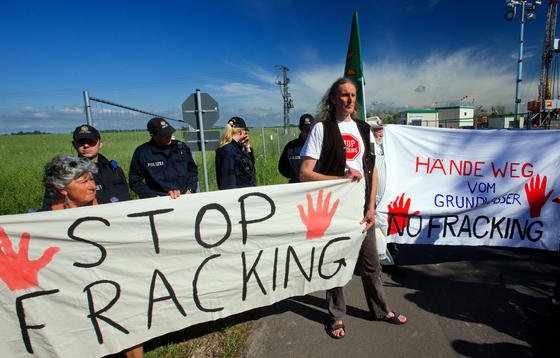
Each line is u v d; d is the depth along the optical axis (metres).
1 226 1.79
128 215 2.04
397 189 3.57
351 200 2.54
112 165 3.04
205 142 5.29
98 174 2.90
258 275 2.43
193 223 2.21
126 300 2.09
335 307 2.59
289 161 4.28
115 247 2.03
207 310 2.33
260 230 2.38
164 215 2.13
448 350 2.38
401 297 3.12
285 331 2.66
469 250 4.27
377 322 2.74
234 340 2.55
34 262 1.86
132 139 8.29
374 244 2.64
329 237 2.54
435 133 3.58
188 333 2.66
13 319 1.87
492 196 3.62
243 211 2.33
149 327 2.18
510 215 3.65
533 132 3.57
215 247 2.29
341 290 2.61
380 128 3.46
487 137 3.59
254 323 2.78
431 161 3.59
